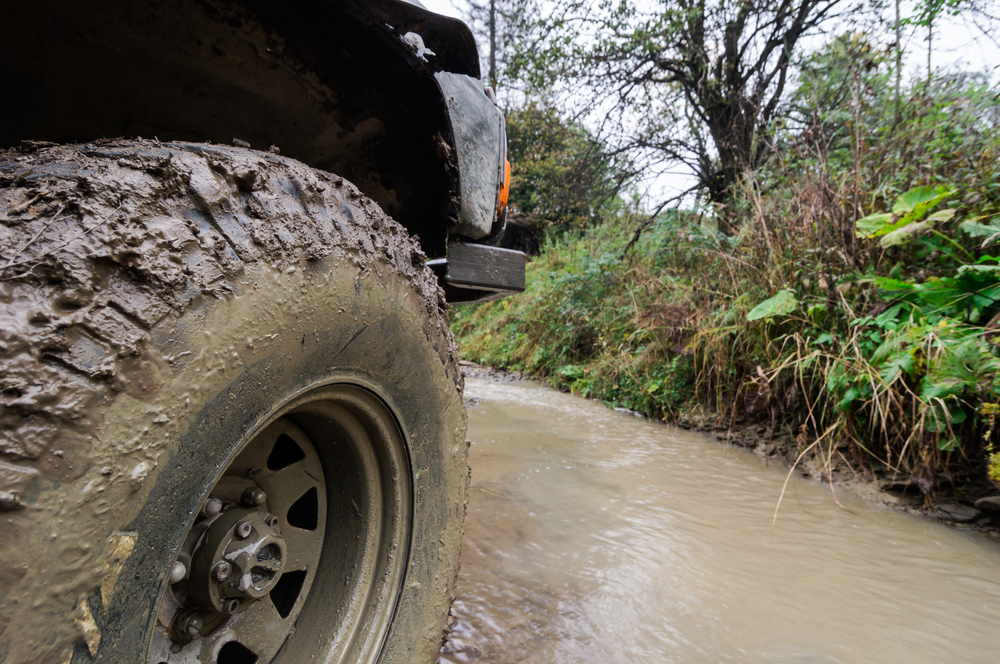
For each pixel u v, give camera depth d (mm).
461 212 1652
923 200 3023
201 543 842
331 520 1128
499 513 2375
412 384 1088
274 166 906
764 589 1835
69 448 556
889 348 2855
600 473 2994
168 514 658
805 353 3480
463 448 1260
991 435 2539
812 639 1566
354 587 1071
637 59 7812
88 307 600
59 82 1124
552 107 10688
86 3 1039
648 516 2418
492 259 1867
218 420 717
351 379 955
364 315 955
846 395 2967
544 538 2150
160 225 692
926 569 2018
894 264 3324
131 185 690
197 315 691
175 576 804
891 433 2902
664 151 8195
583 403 5117
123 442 602
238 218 789
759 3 7008
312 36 1254
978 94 3842
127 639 620
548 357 6664
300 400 892
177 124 1285
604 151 8758
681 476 3004
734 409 3855
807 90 5941
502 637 1499
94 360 585
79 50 1098
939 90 4238
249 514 901
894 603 1774
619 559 2000
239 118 1336
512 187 12859
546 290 7508
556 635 1526
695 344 4316
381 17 1236
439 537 1173
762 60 7402
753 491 2799
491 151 1803
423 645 1117
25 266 576
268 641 1003
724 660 1459
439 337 1177
